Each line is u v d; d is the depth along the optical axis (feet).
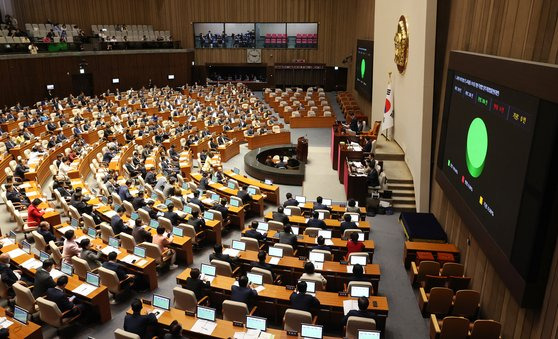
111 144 71.05
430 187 47.85
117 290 32.07
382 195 52.19
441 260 35.91
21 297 29.09
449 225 40.24
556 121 20.15
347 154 59.82
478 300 29.86
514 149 24.59
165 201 50.31
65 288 30.09
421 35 47.37
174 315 26.78
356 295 29.12
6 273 30.83
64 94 110.63
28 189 51.26
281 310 29.68
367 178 51.67
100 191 54.29
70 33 119.85
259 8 138.92
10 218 48.65
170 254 37.81
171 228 40.75
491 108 28.22
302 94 120.67
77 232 39.91
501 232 25.80
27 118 86.38
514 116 24.72
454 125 36.14
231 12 139.44
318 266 33.32
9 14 114.11
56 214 43.32
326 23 138.92
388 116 66.85
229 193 51.62
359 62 106.22
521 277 22.56
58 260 34.91
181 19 140.77
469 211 31.55
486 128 29.01
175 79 138.41
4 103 95.25
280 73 144.15
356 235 36.22
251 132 82.23
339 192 57.36
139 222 38.93
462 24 37.83
